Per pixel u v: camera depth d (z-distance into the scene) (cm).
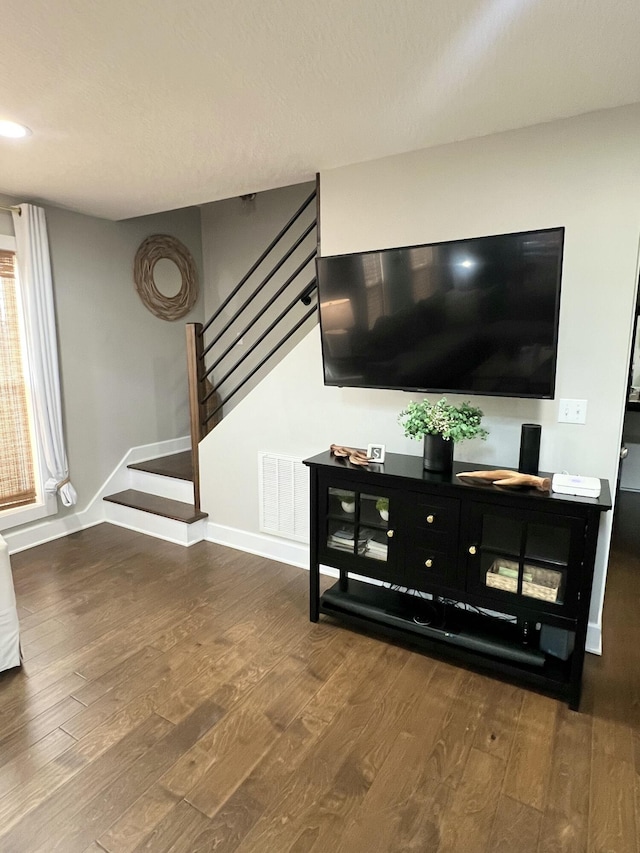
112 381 393
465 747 175
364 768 166
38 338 329
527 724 186
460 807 152
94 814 150
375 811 151
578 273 213
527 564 198
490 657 209
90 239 366
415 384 236
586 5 134
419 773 164
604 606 273
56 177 279
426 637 222
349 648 232
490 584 208
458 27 145
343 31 146
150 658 224
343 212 268
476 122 211
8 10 135
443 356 224
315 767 166
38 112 199
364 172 258
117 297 389
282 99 190
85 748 174
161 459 429
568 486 192
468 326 214
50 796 155
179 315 440
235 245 432
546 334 198
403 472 223
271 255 408
